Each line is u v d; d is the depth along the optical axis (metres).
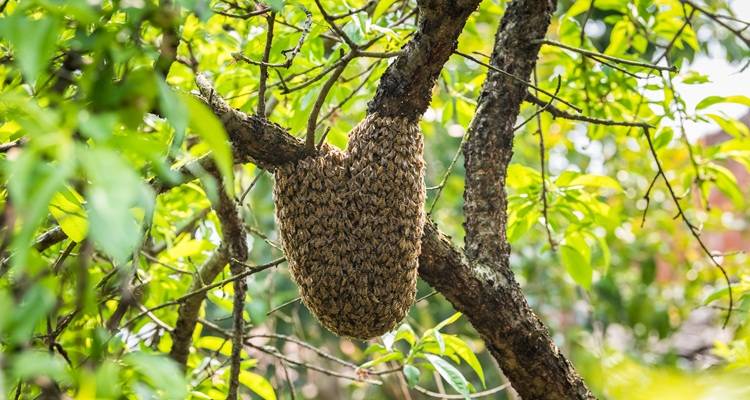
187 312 3.35
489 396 6.39
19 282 2.42
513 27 3.25
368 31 3.17
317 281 2.94
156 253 3.58
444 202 6.29
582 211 3.58
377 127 2.96
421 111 2.97
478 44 4.21
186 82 3.64
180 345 3.39
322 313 2.96
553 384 3.18
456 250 3.13
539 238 6.11
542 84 3.74
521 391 3.20
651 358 6.15
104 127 2.25
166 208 3.57
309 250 2.94
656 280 7.13
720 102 3.59
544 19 3.23
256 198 5.81
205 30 3.40
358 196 2.94
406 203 2.95
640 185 6.37
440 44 2.93
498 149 3.23
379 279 2.94
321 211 2.94
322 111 3.62
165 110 2.33
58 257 3.15
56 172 2.04
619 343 6.92
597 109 3.75
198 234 3.74
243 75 3.52
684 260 6.78
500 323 3.15
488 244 3.19
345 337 2.98
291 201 2.96
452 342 3.23
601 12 5.58
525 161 6.38
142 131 3.38
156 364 2.38
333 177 2.95
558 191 3.55
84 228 2.86
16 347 2.38
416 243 2.97
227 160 2.29
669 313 6.69
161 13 2.53
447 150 6.51
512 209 3.60
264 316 3.35
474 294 3.13
